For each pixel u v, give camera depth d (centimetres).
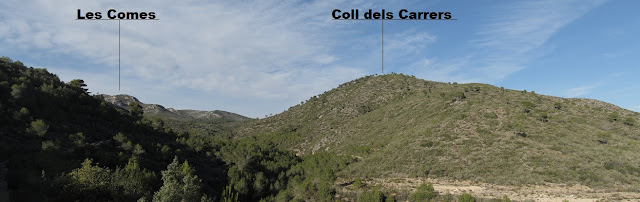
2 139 3534
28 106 4969
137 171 3403
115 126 6116
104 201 2530
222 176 5159
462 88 10100
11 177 2489
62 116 5309
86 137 4850
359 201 3244
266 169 5681
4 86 5144
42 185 2316
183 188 2825
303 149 10400
